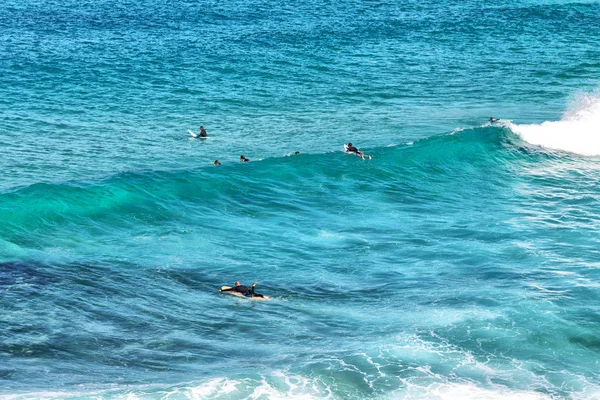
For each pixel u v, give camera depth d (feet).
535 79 339.36
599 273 153.89
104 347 125.39
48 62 346.54
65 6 507.30
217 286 150.92
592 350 126.00
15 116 267.59
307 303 144.25
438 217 189.88
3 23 437.58
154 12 486.79
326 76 336.08
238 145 242.58
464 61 371.35
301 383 113.60
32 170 213.25
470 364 120.78
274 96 304.30
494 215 190.39
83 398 106.63
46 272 150.92
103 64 346.33
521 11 507.30
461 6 524.93
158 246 168.25
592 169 227.40
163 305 141.59
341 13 489.26
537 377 117.91
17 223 171.22
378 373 117.19
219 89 312.71
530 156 235.40
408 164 224.53
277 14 481.46
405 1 542.16
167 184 198.59
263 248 169.48
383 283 152.87
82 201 184.75
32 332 128.06
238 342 128.98
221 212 189.47
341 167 219.82
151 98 297.94
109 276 151.94
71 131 253.65
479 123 268.62
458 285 150.10
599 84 330.13
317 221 186.19
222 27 438.81
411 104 295.89
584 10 515.09
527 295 143.74
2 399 105.81
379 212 192.95
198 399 107.96
